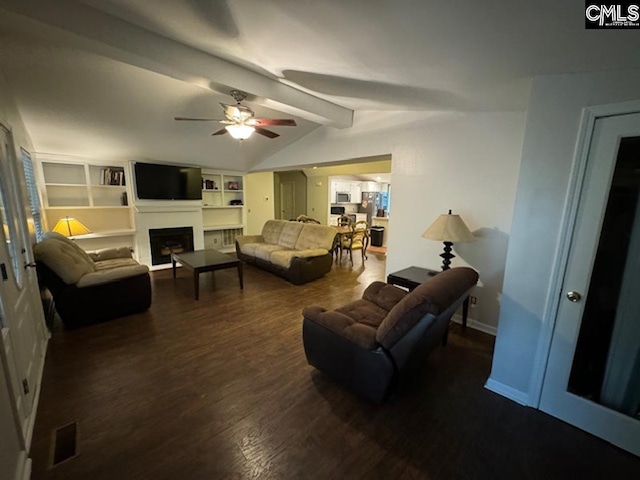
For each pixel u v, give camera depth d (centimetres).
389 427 174
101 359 241
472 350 261
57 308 284
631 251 155
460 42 134
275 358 246
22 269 209
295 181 965
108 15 179
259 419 179
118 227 528
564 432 172
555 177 167
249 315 333
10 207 196
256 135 471
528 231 180
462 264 304
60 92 287
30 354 201
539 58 141
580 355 174
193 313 337
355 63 184
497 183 272
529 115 171
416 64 169
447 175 304
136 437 164
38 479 139
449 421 179
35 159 415
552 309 176
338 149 421
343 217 716
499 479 143
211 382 214
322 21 135
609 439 164
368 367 181
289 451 157
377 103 303
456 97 230
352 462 151
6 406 132
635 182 150
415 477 143
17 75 249
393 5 111
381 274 513
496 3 99
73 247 346
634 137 145
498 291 283
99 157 468
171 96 317
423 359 220
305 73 229
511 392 200
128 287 320
